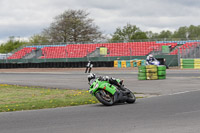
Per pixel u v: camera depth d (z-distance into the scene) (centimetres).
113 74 3250
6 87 2264
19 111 1124
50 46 5953
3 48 9825
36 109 1171
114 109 1053
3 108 1197
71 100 1390
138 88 1852
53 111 1082
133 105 1138
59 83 2428
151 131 691
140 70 2442
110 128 737
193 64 3791
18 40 10131
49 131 729
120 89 1174
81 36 8012
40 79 2928
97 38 8100
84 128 748
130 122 802
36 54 5850
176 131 682
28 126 803
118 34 8356
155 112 950
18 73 4091
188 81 2183
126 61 4559
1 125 835
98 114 959
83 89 1922
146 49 5088
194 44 4284
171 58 4334
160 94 1545
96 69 4381
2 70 4953
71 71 4175
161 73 2409
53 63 4950
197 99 1236
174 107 1041
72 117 923
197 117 839
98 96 1127
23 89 2075
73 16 8138
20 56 5944
